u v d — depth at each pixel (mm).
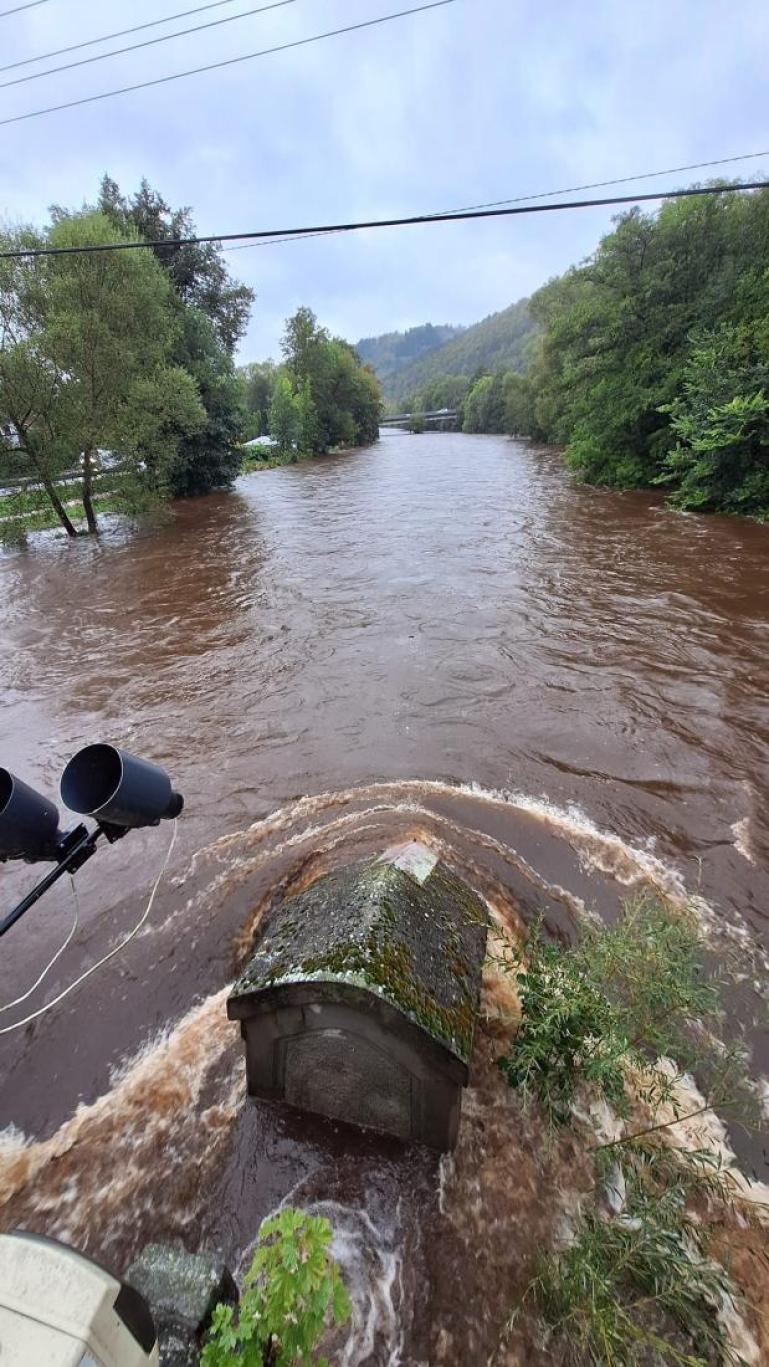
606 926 3410
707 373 13508
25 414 13984
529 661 6980
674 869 3896
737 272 14828
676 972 2385
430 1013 2006
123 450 15602
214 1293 1545
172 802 2082
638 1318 1805
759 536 11570
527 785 4766
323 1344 1855
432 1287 1969
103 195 23219
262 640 8125
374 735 5574
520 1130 2383
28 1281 984
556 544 12180
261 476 28562
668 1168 2176
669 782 4762
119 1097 2680
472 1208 2158
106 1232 2193
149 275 16625
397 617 8641
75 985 3271
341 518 16453
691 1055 2291
